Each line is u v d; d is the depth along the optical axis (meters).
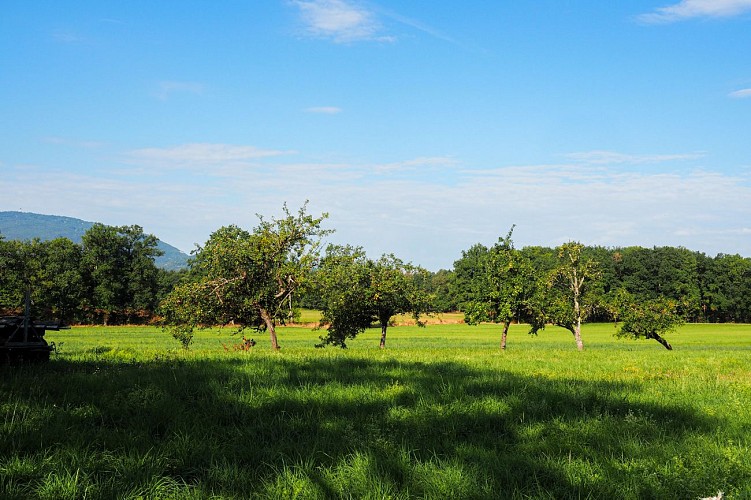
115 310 123.62
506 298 44.25
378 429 10.13
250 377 15.03
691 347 63.62
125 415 10.84
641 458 9.14
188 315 31.38
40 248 121.75
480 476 8.14
